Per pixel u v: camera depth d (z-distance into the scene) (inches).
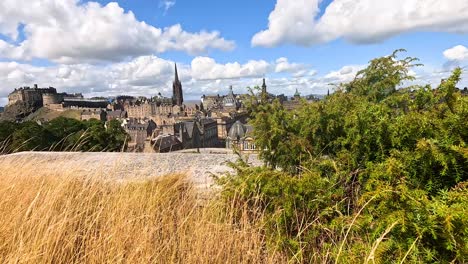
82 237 120.1
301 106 178.2
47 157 264.1
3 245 111.2
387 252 85.1
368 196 94.6
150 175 199.8
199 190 174.2
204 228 124.9
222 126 3939.5
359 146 131.8
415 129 112.6
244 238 121.1
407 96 134.6
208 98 6579.7
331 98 169.3
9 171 183.6
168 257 113.7
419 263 78.9
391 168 96.4
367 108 136.3
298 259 109.3
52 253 107.3
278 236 118.5
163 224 130.0
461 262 77.0
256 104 194.1
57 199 138.3
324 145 163.6
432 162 101.0
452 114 106.5
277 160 178.2
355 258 88.3
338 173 128.3
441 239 79.8
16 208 131.7
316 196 122.7
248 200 134.1
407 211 83.4
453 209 77.5
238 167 167.8
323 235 119.5
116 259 108.3
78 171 181.8
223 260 113.3
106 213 132.5
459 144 100.3
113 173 183.0
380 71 172.7
